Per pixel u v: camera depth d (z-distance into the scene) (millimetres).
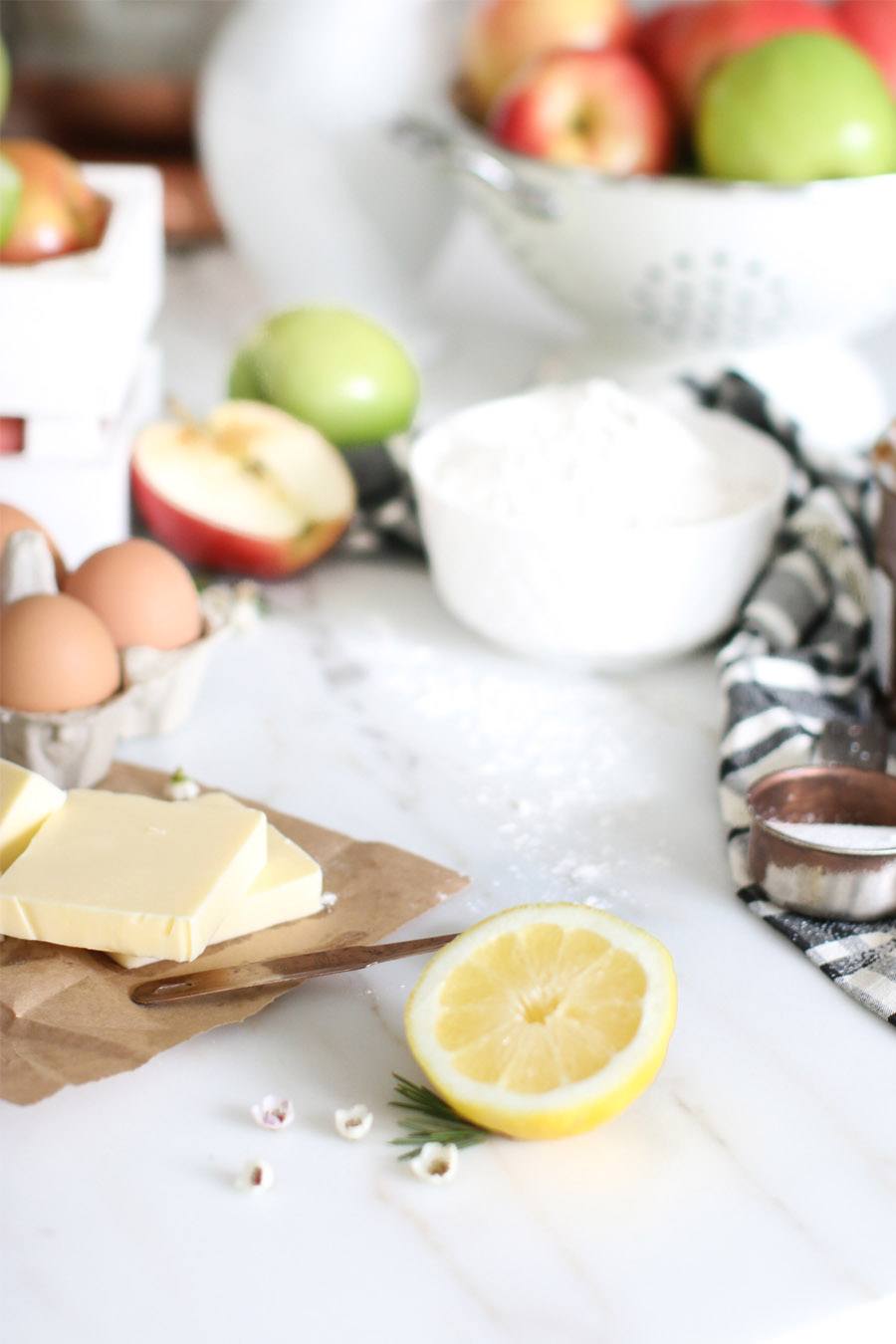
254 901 852
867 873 857
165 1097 816
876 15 1138
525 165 1093
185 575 946
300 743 961
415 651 1021
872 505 1042
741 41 1106
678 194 1065
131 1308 764
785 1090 821
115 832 855
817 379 1150
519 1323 762
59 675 899
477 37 1167
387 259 1215
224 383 1209
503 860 902
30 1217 784
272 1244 779
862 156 1065
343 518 1051
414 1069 825
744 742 936
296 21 1173
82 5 1320
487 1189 792
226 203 1222
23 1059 807
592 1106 788
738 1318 764
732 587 980
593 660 993
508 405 1031
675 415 1043
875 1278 774
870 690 978
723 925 875
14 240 1009
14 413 997
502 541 966
